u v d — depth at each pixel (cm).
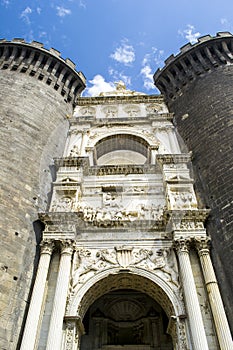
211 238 1675
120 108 3020
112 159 2739
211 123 2217
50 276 1559
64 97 2892
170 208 1817
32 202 1808
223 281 1495
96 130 2689
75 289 1534
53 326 1332
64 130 2580
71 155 2333
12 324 1331
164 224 1792
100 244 1733
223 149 1977
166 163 2134
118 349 1977
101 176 2180
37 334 1330
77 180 2022
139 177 2162
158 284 1551
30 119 2275
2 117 2145
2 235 1538
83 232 1784
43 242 1636
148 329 2075
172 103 2889
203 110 2389
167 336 2020
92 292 1612
